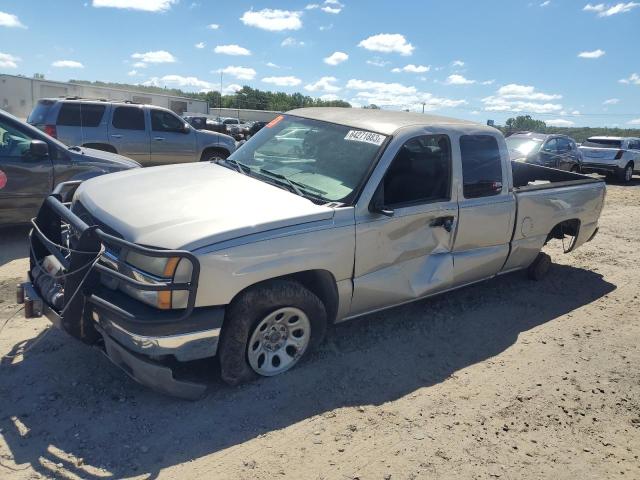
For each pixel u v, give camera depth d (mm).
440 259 4762
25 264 5695
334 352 4309
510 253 5512
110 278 3410
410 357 4406
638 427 3756
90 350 3986
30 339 4094
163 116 12289
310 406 3592
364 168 4137
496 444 3404
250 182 4227
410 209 4332
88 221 3748
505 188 5230
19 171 6250
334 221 3816
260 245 3424
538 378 4277
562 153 16234
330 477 2973
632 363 4680
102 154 7262
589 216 6574
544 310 5719
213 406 3475
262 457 3074
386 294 4336
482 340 4859
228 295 3336
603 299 6211
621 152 20078
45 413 3254
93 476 2805
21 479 2725
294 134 4836
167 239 3238
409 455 3215
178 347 3232
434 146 4602
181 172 4512
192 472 2900
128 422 3250
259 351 3711
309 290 3820
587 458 3367
